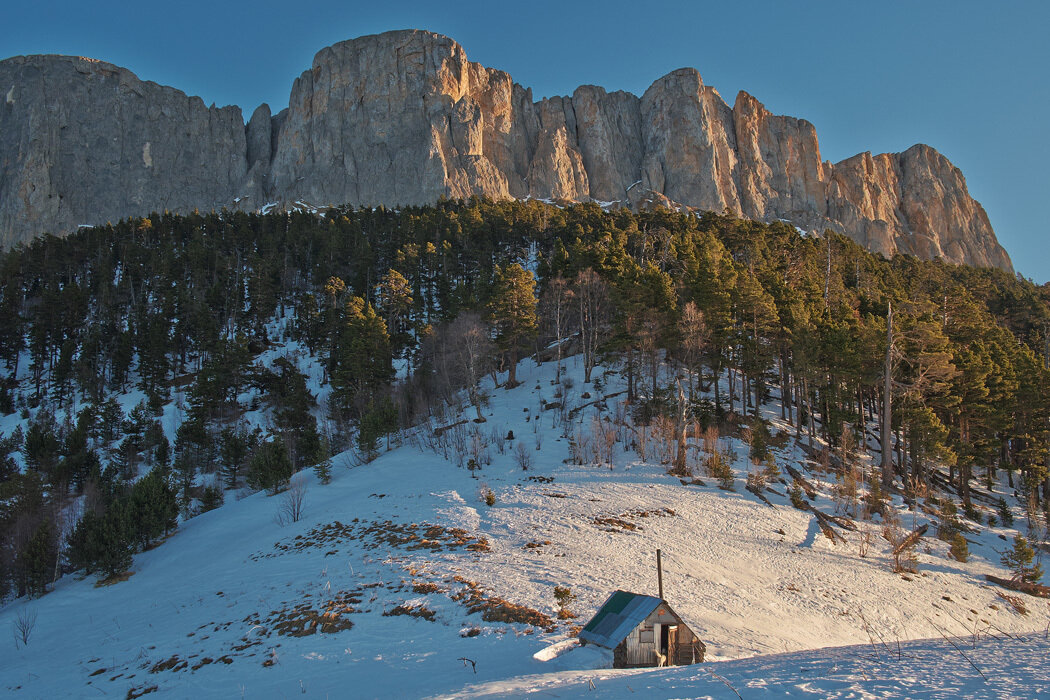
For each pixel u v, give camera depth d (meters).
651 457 42.50
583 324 64.56
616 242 80.88
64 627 26.56
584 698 9.33
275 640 18.34
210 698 14.80
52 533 38.66
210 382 64.94
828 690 7.93
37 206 161.88
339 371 62.50
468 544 26.47
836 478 42.22
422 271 96.81
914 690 7.69
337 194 167.38
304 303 85.06
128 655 19.67
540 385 60.81
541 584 21.36
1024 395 48.84
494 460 42.41
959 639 13.18
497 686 11.91
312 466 51.53
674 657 14.20
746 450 44.72
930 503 41.12
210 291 86.31
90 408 63.12
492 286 71.31
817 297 61.97
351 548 27.94
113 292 89.81
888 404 42.59
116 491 49.19
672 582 22.86
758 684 8.74
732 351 53.84
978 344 51.28
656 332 51.00
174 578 31.05
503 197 163.50
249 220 123.50
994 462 51.44
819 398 51.91
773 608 22.05
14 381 76.81
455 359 61.62
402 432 54.72
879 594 25.38
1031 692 7.26
